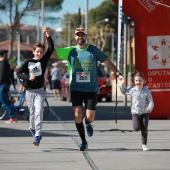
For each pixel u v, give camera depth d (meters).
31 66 16.91
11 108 25.69
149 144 18.03
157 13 26.92
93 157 15.55
